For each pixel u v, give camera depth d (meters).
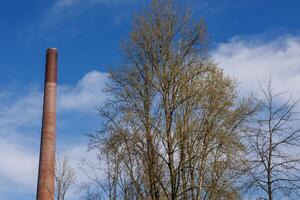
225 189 21.33
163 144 23.81
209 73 25.16
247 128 21.11
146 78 25.56
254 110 23.44
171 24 26.66
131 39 26.56
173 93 24.75
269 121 16.19
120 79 25.72
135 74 25.83
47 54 35.69
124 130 24.02
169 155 23.34
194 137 23.42
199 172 22.61
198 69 25.34
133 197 22.22
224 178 21.77
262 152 15.88
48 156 32.34
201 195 22.20
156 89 25.23
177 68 25.36
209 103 24.16
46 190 31.06
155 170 23.08
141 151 23.53
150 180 23.02
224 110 23.75
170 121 24.08
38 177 31.70
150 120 24.27
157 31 26.48
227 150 22.27
